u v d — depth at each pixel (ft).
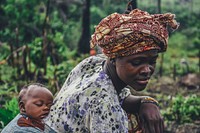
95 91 11.89
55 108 12.35
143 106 13.29
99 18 62.44
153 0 71.51
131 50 11.60
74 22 57.62
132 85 11.95
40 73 38.06
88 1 49.37
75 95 12.03
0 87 35.17
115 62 11.98
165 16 12.15
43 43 38.93
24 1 50.57
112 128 11.71
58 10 58.18
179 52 58.59
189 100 32.32
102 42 11.79
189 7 72.54
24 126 12.13
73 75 12.89
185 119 31.17
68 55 48.03
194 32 64.64
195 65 50.44
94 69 12.74
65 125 12.12
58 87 32.48
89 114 11.84
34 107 12.21
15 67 39.68
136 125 13.38
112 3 64.28
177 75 45.55
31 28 49.85
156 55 11.85
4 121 20.84
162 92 38.99
